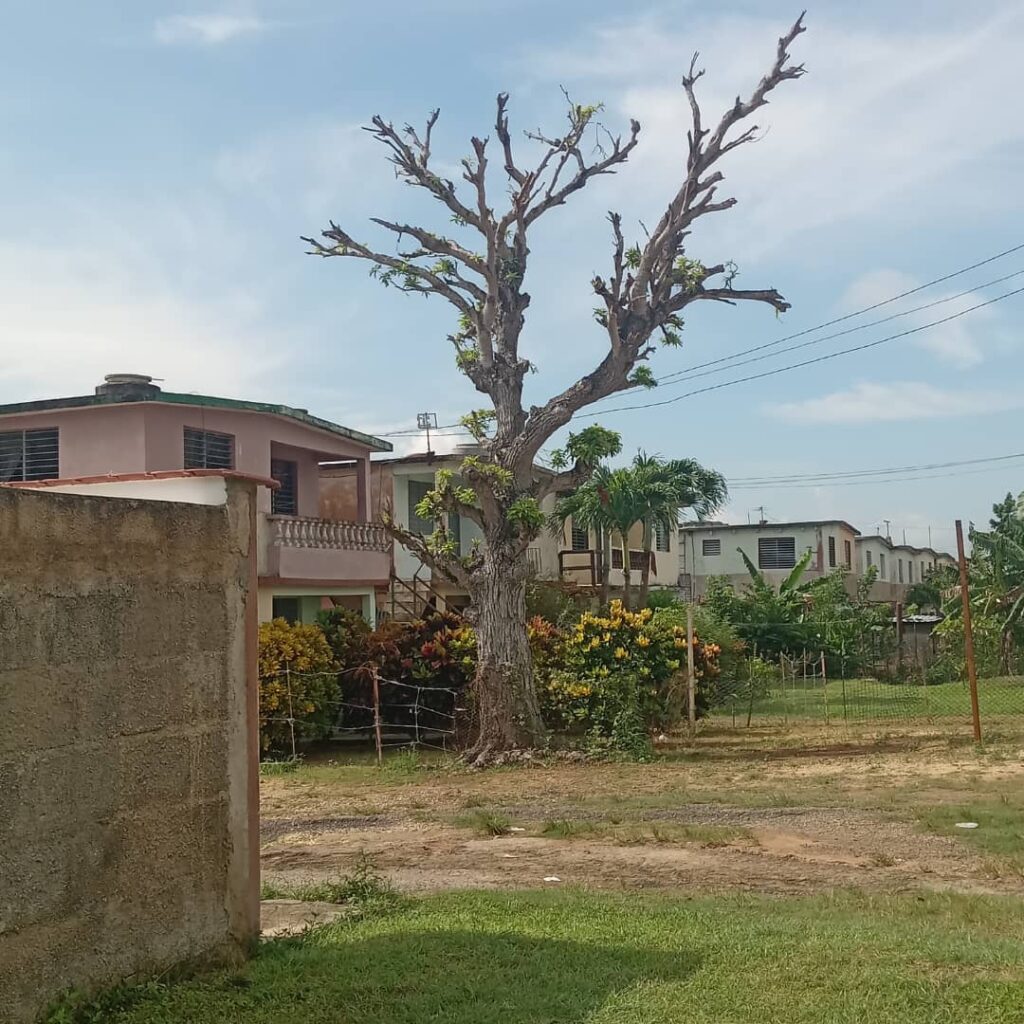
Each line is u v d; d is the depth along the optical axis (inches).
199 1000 216.8
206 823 244.7
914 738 763.4
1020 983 220.2
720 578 1685.5
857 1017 203.5
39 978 197.9
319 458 991.0
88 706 211.9
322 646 803.4
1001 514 1390.3
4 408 810.2
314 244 735.7
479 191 714.2
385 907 305.9
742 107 705.6
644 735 740.0
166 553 235.5
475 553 765.3
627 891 343.6
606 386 738.2
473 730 786.8
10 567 194.9
